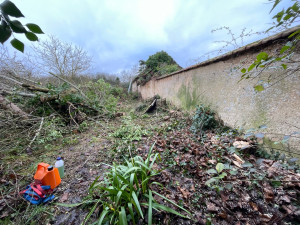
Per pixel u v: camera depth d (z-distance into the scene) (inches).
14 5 20.4
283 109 71.2
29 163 85.2
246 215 46.0
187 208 50.3
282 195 49.6
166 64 362.0
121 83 617.3
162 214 48.2
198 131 117.3
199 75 156.6
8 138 106.4
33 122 127.0
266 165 63.5
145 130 132.5
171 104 237.0
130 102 378.6
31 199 55.2
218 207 49.7
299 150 64.2
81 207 53.9
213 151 83.4
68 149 104.3
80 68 311.0
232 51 102.2
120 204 46.9
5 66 177.8
